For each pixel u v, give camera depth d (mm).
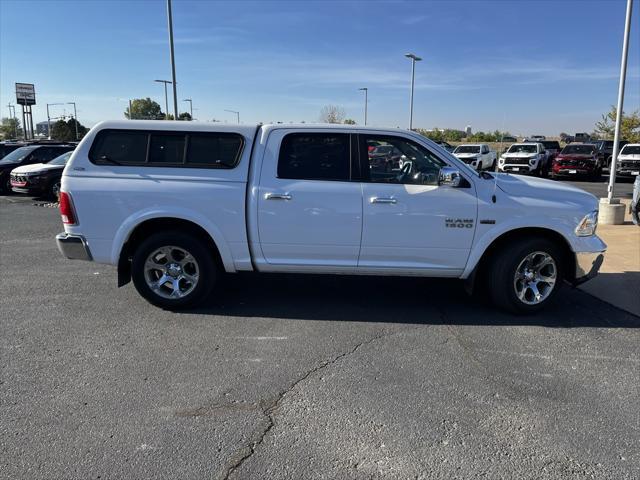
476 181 5020
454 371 3955
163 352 4258
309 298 5754
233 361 4094
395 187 4984
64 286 6164
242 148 5043
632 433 3137
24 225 10953
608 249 8250
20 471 2715
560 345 4492
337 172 5031
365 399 3508
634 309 5469
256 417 3270
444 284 6402
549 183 5422
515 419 3277
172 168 5035
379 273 5164
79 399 3467
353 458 2859
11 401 3432
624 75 10555
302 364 4055
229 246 5094
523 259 5066
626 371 3992
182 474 2711
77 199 4996
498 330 4832
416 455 2891
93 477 2676
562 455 2908
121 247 5090
